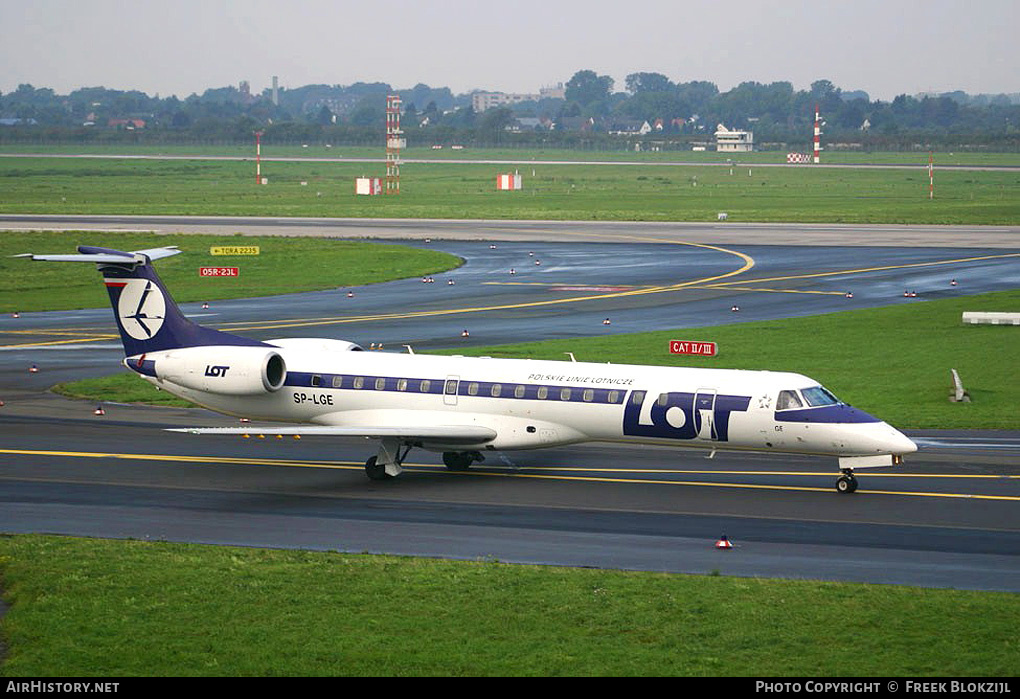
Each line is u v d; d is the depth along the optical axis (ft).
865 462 462.60
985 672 273.54
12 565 359.05
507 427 499.10
